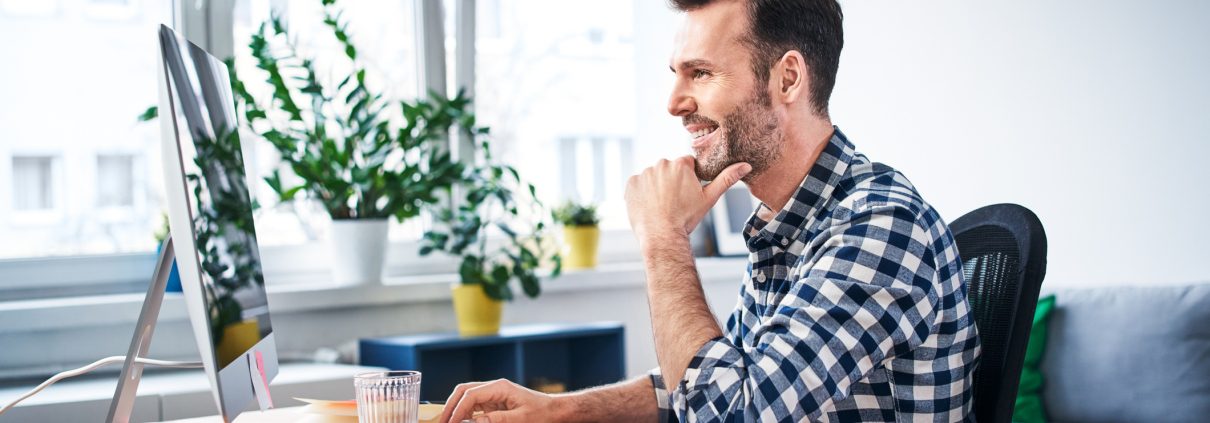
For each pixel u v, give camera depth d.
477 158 3.26
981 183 3.02
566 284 3.17
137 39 2.61
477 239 2.82
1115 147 2.71
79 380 2.30
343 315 2.83
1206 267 2.53
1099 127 2.75
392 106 3.08
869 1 3.35
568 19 3.54
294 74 2.83
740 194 3.82
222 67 1.35
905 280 1.08
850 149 1.28
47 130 2.49
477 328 2.74
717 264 3.46
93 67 2.55
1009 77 2.95
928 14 3.16
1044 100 2.87
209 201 1.08
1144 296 2.49
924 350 1.12
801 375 1.03
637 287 3.44
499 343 2.74
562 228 3.37
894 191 1.17
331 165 2.74
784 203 1.29
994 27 2.99
